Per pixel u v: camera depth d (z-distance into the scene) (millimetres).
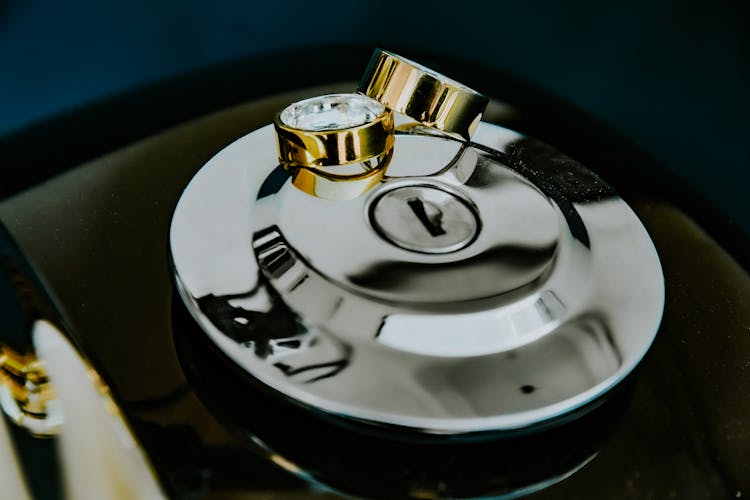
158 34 249
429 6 267
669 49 247
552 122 253
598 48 256
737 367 174
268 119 238
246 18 261
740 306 188
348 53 272
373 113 186
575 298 166
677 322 183
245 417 158
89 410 156
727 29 238
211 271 166
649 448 160
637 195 223
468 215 176
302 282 163
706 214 219
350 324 158
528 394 152
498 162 191
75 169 214
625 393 169
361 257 166
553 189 190
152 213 202
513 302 161
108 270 185
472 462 155
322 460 153
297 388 151
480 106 178
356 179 181
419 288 162
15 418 154
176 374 165
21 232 195
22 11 229
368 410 149
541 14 257
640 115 258
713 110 247
